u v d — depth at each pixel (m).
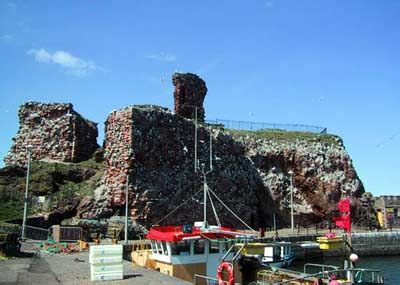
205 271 28.08
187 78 69.06
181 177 56.72
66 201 51.31
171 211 53.91
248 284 26.30
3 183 52.16
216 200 60.16
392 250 67.19
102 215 50.94
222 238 28.67
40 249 36.31
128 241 43.56
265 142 73.94
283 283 23.55
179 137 58.38
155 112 56.28
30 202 50.91
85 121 63.09
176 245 27.77
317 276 23.83
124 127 53.53
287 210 71.62
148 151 54.06
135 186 51.69
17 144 59.66
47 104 60.69
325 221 73.38
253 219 65.88
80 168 56.72
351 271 23.94
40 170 54.56
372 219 78.25
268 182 71.50
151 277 23.67
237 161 66.75
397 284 41.69
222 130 70.50
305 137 78.56
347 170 78.12
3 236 31.78
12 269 25.69
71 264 28.34
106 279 22.67
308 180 74.38
